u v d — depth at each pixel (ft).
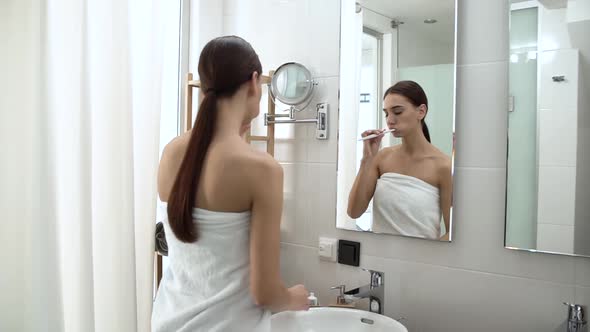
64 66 4.96
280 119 6.32
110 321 5.28
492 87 4.69
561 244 4.33
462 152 4.86
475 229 4.81
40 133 4.60
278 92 6.11
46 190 4.62
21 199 4.67
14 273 4.67
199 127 3.78
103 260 5.26
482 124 4.75
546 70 4.39
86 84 4.89
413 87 5.17
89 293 4.91
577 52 4.24
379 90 5.45
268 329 3.92
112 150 5.22
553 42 4.36
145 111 5.68
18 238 4.68
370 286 5.26
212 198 3.68
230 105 3.85
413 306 5.22
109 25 5.21
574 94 4.26
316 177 6.01
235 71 3.78
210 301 3.73
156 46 5.73
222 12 7.04
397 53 5.30
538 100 4.43
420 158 5.12
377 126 5.47
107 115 5.22
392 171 5.33
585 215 4.22
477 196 4.78
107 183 5.23
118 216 5.24
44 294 4.64
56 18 4.92
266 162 3.68
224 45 3.81
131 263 5.27
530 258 4.52
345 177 5.74
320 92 5.98
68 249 5.00
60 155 4.96
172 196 3.78
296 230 6.19
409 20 5.20
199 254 3.78
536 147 4.45
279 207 3.74
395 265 5.35
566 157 4.30
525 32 4.50
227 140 3.75
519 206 4.53
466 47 4.84
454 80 4.87
